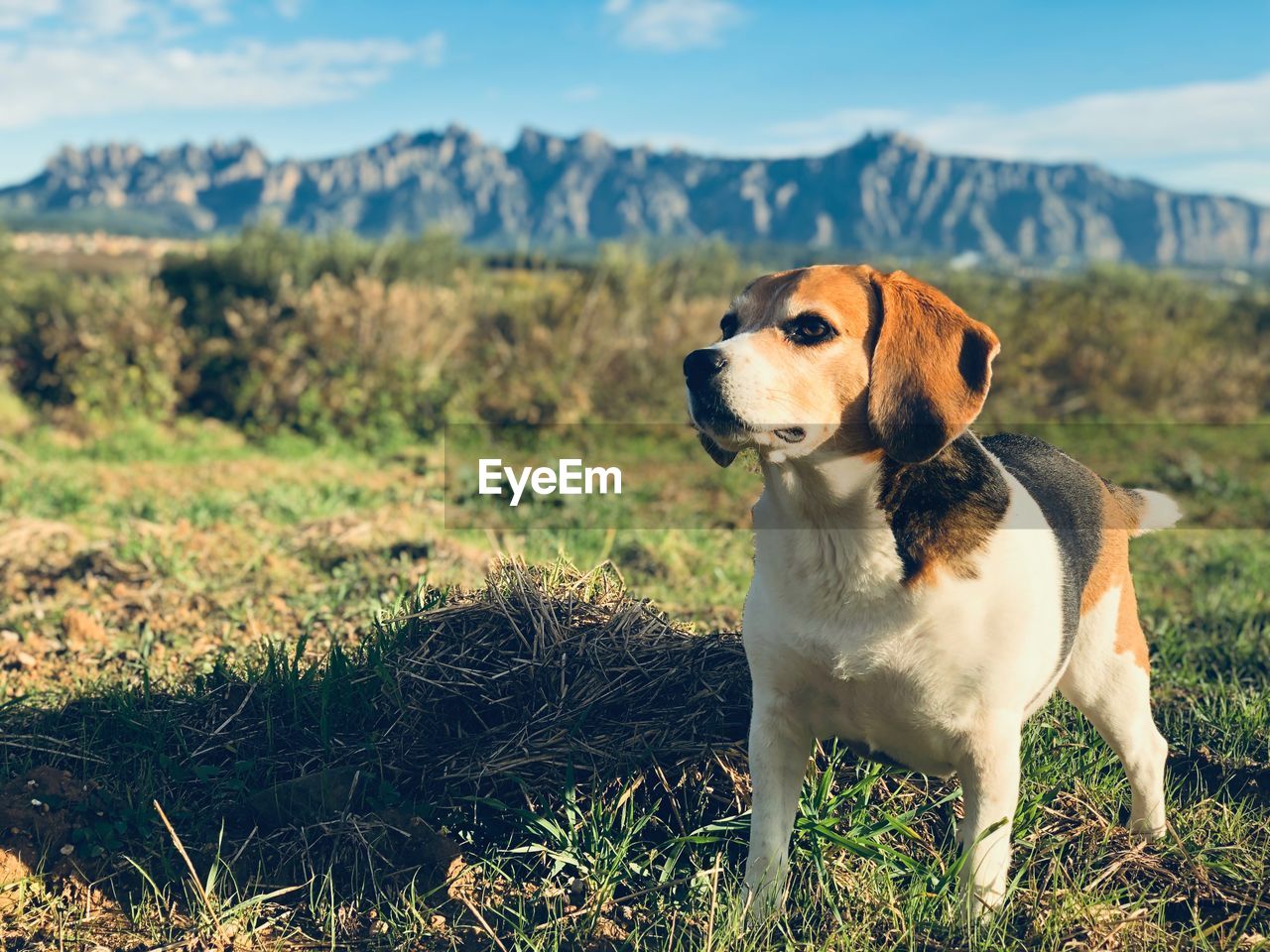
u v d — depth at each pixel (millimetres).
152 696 1354
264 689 1317
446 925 1071
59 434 3818
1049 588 1036
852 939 1023
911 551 988
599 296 4766
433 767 1216
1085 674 1159
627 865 1120
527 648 1303
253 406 4098
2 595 1823
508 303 4820
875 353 999
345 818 1146
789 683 1043
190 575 1897
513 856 1149
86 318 4281
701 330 4719
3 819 1130
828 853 1141
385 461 3611
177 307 4367
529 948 1023
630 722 1248
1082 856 1171
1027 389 5121
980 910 1025
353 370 4043
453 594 1415
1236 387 5430
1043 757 1284
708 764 1221
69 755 1240
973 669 998
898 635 996
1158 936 1053
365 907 1092
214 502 2580
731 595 1939
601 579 1433
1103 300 5758
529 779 1204
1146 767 1174
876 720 1040
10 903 1073
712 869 1105
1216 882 1146
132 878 1114
